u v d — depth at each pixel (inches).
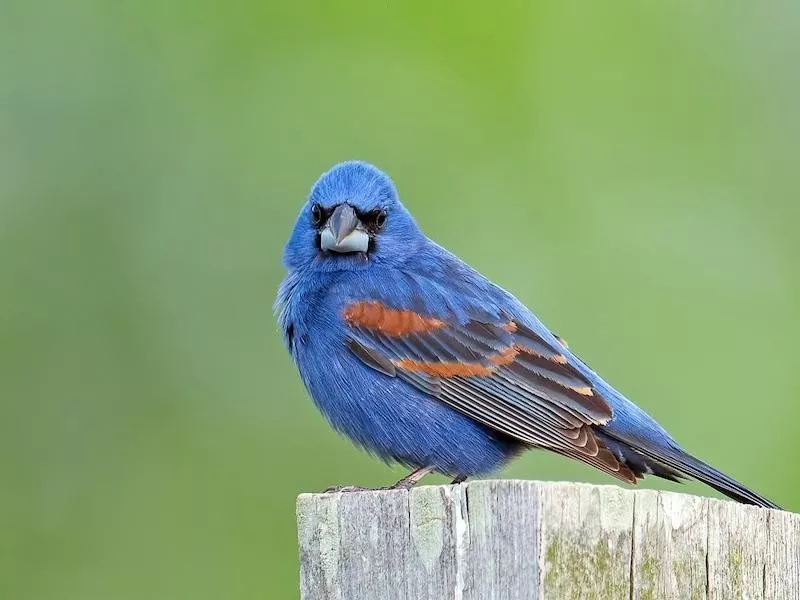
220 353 605.0
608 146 629.0
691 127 645.3
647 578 295.6
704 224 629.0
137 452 593.6
